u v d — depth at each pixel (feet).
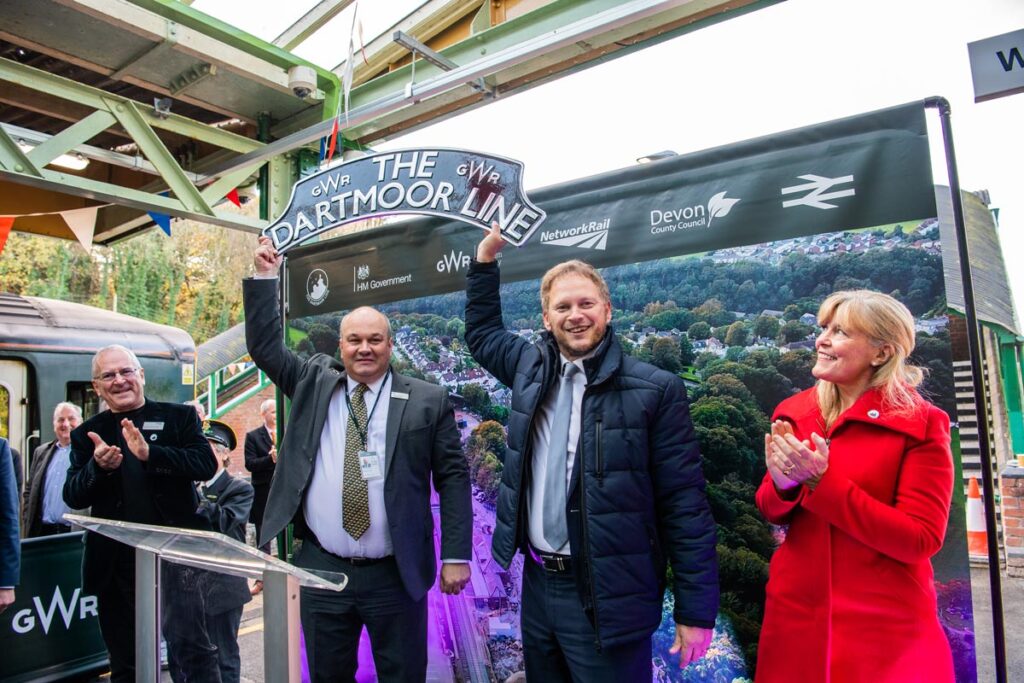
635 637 5.40
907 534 4.74
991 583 5.77
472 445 9.49
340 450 7.06
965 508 6.06
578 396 6.07
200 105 13.65
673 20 9.95
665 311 7.86
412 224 10.32
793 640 5.30
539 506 5.99
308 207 9.16
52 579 10.67
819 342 5.62
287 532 10.69
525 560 6.27
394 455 6.93
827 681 5.02
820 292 6.97
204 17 11.34
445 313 9.91
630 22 9.01
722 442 7.40
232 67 11.92
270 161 14.35
